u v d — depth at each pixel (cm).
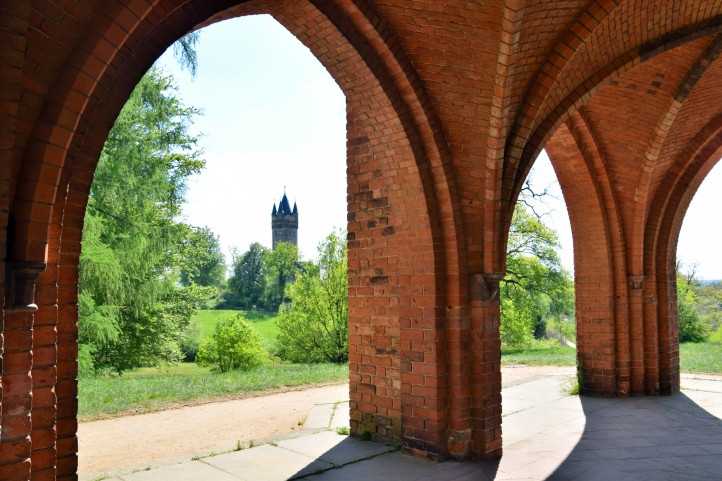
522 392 1268
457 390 754
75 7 398
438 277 761
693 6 807
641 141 1106
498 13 639
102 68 408
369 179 836
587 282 1235
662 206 1234
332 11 638
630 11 752
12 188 377
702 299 4159
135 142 1761
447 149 756
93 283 1598
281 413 1075
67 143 398
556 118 831
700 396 1212
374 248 839
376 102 729
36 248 383
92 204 1686
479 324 768
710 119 1175
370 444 827
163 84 1886
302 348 2728
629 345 1214
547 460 764
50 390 415
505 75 686
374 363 843
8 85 335
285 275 8256
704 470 723
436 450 750
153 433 927
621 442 854
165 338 2303
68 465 446
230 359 2689
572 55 740
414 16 653
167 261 2181
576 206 1224
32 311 383
